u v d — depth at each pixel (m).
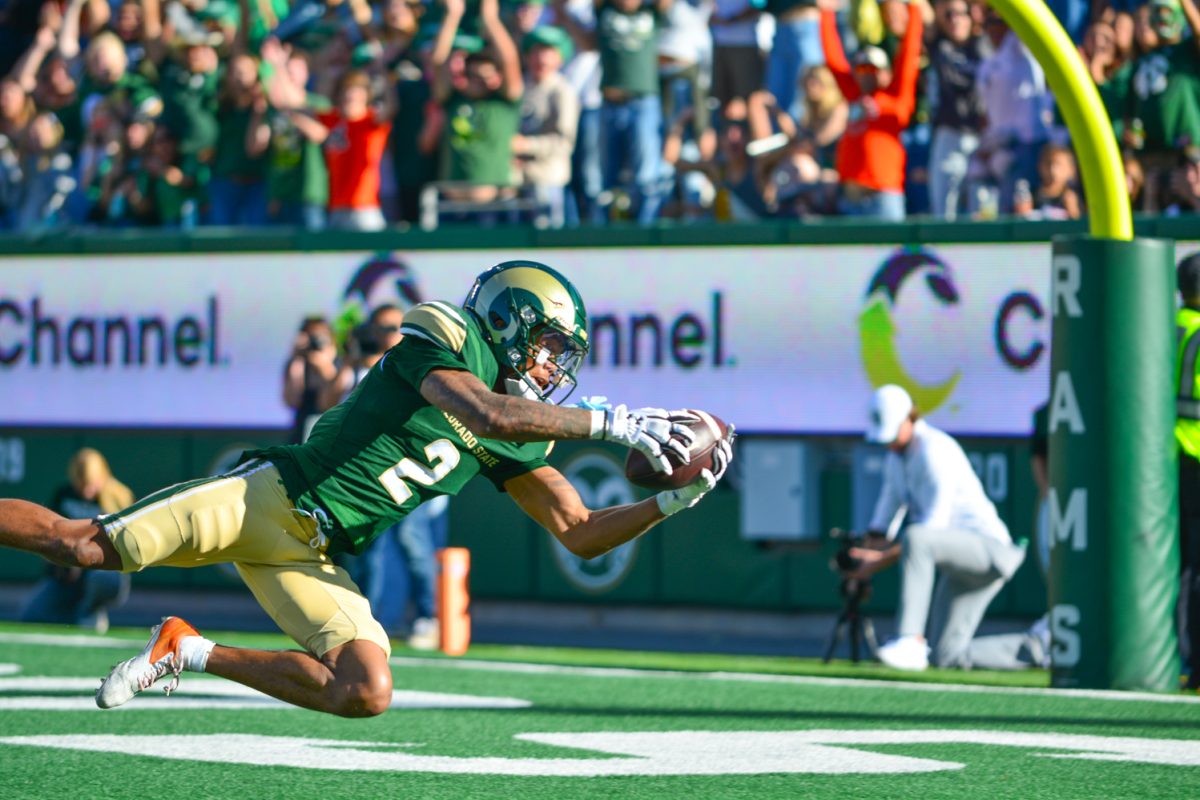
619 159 39.44
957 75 36.56
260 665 15.66
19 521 15.72
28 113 46.03
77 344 40.38
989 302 32.84
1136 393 26.03
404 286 37.06
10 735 21.00
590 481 36.66
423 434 15.97
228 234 38.78
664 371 35.25
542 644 34.38
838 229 33.97
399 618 35.41
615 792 17.28
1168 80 34.12
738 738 21.09
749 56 38.94
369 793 17.20
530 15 42.00
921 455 29.78
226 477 15.98
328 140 39.94
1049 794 17.30
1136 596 25.98
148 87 43.72
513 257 36.25
